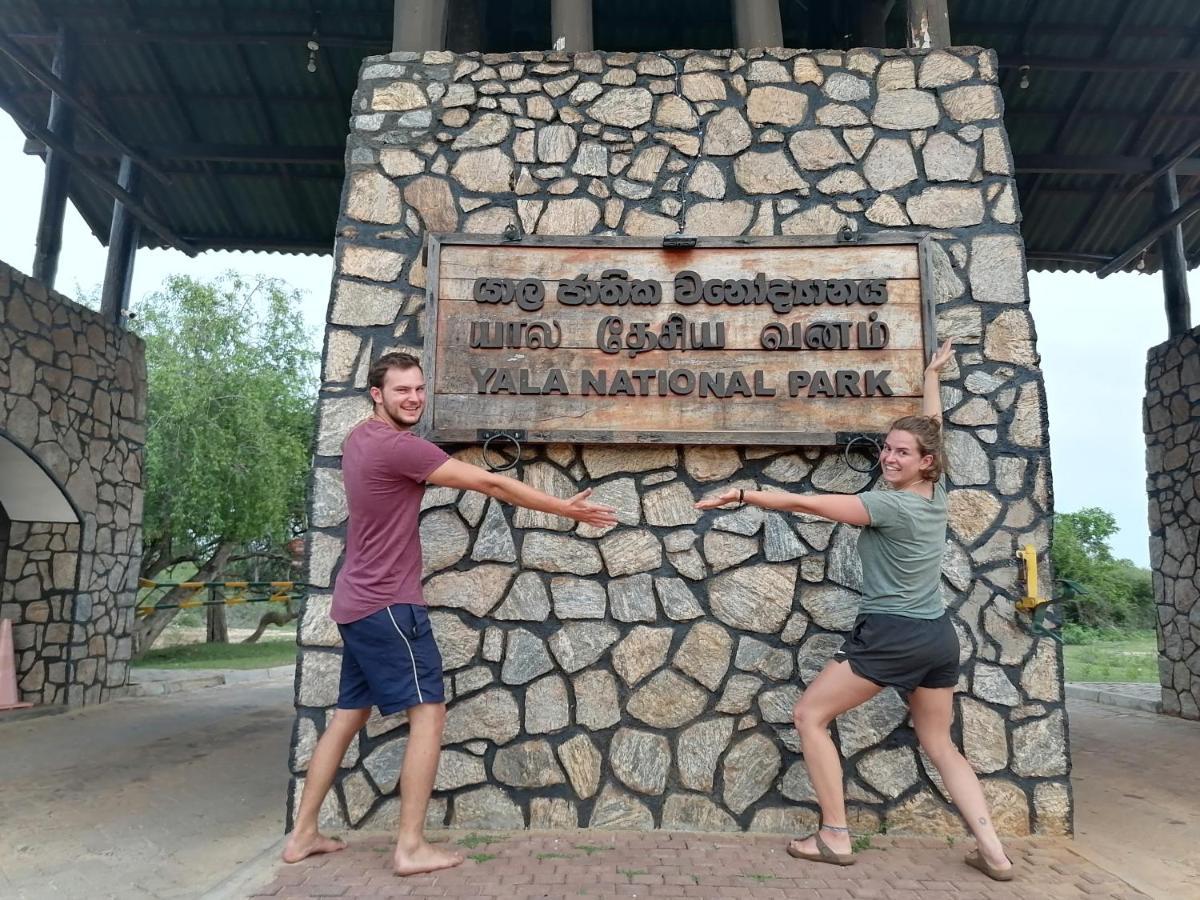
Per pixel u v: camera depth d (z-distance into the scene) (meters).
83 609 7.55
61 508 7.35
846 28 6.55
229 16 7.09
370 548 2.82
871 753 3.29
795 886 2.66
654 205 3.77
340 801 3.28
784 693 3.35
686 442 3.46
